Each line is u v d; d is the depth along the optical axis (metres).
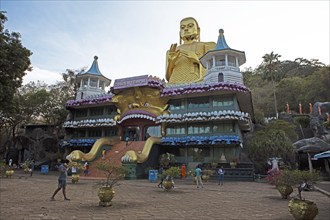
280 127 36.19
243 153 32.34
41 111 43.78
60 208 10.05
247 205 11.29
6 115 41.06
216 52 34.94
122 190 16.66
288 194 13.52
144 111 33.84
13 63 25.69
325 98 53.09
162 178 18.20
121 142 34.62
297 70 78.25
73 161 28.45
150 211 9.62
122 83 35.59
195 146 31.91
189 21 47.25
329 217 8.91
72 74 51.00
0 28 25.67
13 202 11.45
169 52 44.78
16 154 44.84
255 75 82.62
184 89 32.25
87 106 40.22
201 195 14.62
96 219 8.21
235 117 29.39
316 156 21.02
